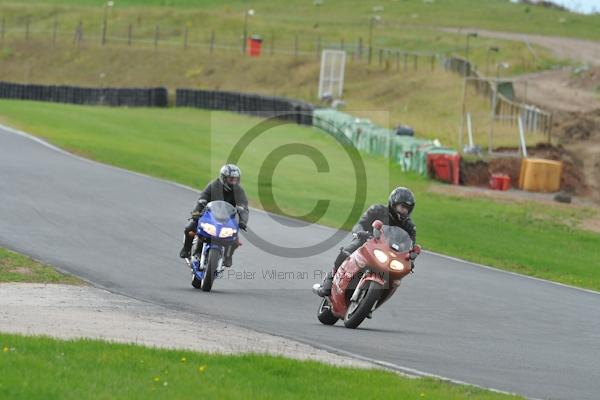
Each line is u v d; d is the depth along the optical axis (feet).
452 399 83.30
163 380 80.28
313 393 81.35
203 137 463.83
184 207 244.01
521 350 121.49
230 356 93.35
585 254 259.80
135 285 151.94
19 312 117.29
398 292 167.32
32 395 71.56
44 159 314.35
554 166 385.29
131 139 423.64
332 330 126.31
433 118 523.70
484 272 201.67
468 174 385.70
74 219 212.64
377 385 87.15
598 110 512.22
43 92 650.84
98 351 89.76
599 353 124.47
